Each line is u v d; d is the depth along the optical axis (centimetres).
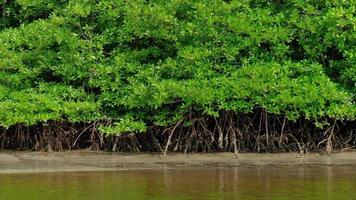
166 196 1570
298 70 2303
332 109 2231
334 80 2377
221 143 2366
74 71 2347
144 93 2258
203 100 2219
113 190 1650
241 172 2002
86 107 2300
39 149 2395
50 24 2364
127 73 2347
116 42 2405
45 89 2355
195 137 2366
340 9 2211
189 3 2302
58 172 1991
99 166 2116
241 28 2264
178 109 2325
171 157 2294
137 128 2281
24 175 1923
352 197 1566
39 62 2380
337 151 2402
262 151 2391
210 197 1559
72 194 1588
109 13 2353
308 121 2384
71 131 2408
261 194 1600
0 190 1641
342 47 2289
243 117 2384
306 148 2389
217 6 2275
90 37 2383
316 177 1888
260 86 2211
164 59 2389
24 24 2512
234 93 2234
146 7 2264
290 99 2208
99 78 2334
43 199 1521
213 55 2288
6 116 2234
